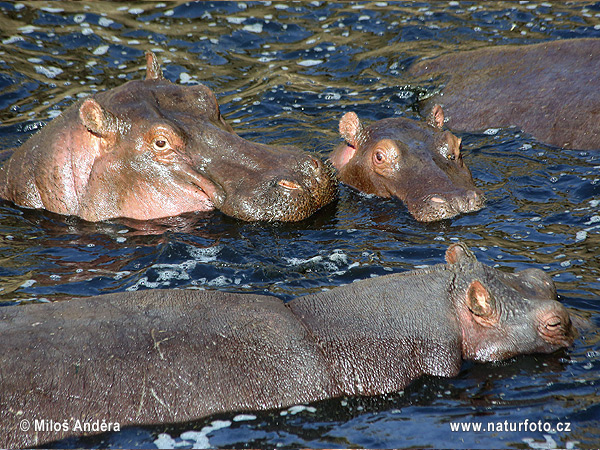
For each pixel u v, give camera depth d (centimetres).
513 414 803
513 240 1197
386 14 2262
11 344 795
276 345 834
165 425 774
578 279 1060
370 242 1226
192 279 1107
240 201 1294
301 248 1209
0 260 1187
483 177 1448
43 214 1365
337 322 869
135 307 866
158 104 1359
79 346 802
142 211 1331
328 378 827
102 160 1330
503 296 902
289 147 1417
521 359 885
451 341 872
